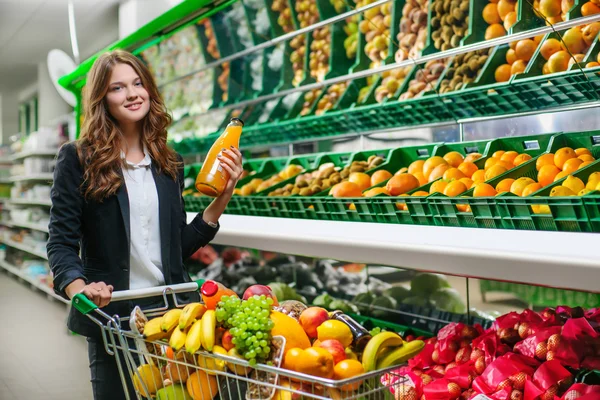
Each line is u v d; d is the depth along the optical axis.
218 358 1.23
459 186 2.20
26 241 8.79
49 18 7.25
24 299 7.54
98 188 1.68
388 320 2.58
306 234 2.11
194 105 3.97
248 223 2.51
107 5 6.42
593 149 2.16
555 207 1.62
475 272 1.55
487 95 2.41
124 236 1.73
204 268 3.79
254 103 3.52
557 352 1.72
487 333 2.00
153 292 1.52
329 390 1.20
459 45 2.33
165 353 1.38
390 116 2.95
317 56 2.95
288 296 3.08
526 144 2.46
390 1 2.43
